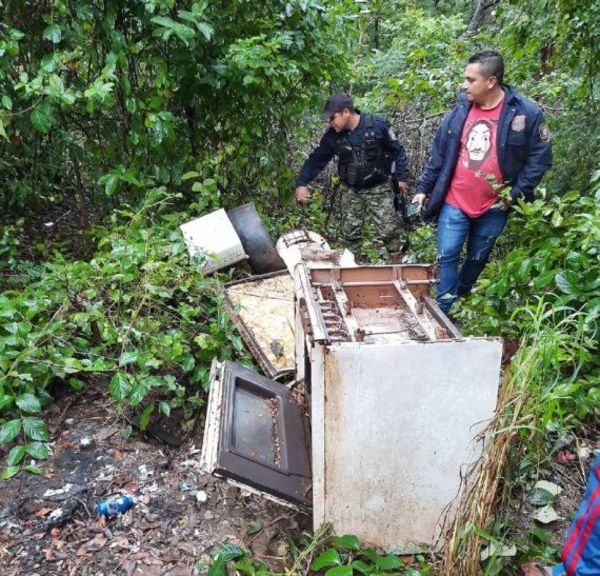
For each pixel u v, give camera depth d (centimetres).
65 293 291
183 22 382
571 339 258
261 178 466
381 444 192
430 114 562
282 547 219
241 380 240
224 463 196
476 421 191
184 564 212
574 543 159
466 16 954
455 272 359
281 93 445
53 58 336
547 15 444
